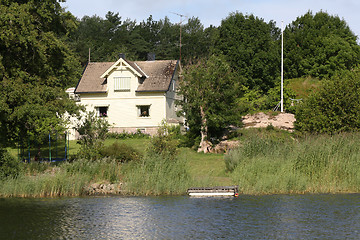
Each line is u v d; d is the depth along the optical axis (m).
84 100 68.94
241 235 20.00
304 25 101.25
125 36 139.00
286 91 76.62
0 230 21.22
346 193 30.86
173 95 71.19
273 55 86.88
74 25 37.19
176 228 21.41
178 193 31.75
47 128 45.03
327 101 46.44
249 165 34.12
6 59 33.66
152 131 66.38
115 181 33.78
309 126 46.44
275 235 19.86
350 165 32.66
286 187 31.36
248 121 59.25
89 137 40.88
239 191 31.66
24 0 34.31
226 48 88.06
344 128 44.09
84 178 32.66
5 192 30.88
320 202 27.27
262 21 90.06
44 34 34.53
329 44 92.31
